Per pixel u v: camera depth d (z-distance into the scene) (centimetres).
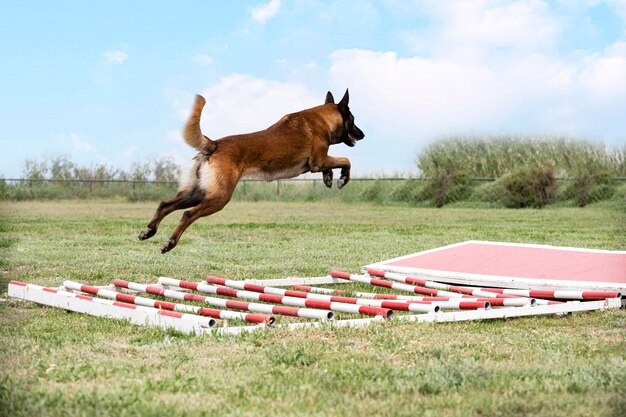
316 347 433
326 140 775
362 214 1986
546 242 1219
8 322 527
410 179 2567
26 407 312
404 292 734
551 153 2484
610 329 512
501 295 609
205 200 669
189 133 657
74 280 763
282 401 328
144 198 2719
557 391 344
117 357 412
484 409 314
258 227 1512
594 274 672
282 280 750
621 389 346
